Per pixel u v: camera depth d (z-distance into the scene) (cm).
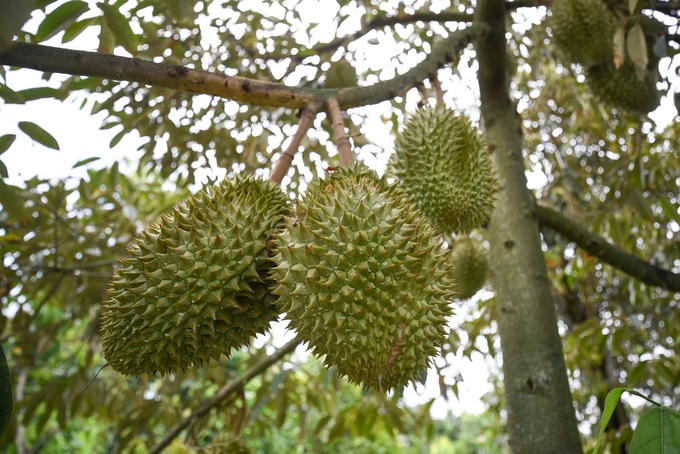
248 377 394
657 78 354
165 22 369
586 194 621
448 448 2202
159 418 487
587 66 375
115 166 423
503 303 297
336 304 172
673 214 411
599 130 588
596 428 638
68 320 491
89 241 454
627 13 340
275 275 183
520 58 477
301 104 223
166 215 199
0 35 110
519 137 349
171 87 200
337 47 392
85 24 244
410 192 258
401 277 175
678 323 559
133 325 183
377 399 488
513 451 266
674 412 140
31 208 409
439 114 264
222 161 446
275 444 1093
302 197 203
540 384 268
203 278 184
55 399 460
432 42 437
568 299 659
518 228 311
